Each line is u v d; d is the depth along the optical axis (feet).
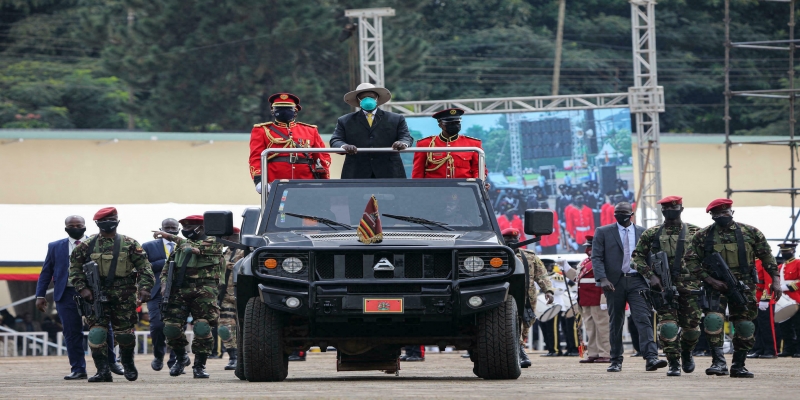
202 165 411.13
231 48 558.15
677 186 452.35
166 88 561.84
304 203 115.75
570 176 350.43
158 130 565.94
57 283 140.87
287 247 104.06
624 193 348.59
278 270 104.22
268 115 571.69
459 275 103.60
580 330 201.77
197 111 563.07
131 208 307.17
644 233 128.57
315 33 545.03
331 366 173.06
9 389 108.99
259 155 129.80
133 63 558.15
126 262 129.90
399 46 556.92
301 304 102.42
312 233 111.55
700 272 124.36
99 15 583.99
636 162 451.53
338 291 102.27
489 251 104.58
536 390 91.76
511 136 352.08
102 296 128.06
